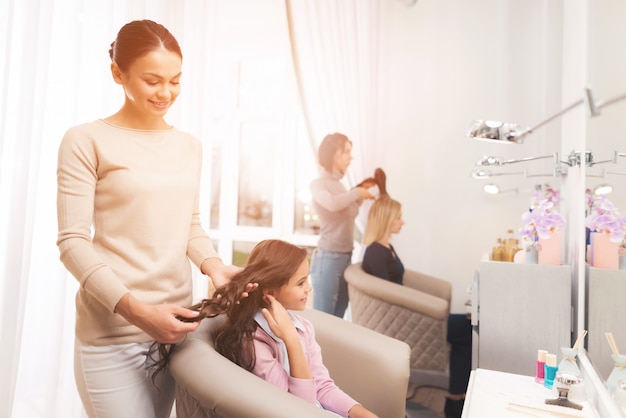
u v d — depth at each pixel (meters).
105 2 2.07
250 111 3.40
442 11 3.02
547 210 1.87
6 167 1.81
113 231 1.17
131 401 1.16
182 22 2.44
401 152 3.10
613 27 1.24
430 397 2.53
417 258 3.07
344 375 1.43
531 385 1.38
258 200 3.43
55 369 1.95
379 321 2.49
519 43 2.89
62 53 1.95
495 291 1.85
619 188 1.26
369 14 3.06
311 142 3.10
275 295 1.27
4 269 1.81
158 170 1.22
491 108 2.94
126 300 1.03
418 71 3.06
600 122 1.43
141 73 1.14
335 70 3.06
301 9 3.07
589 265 1.62
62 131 1.95
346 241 2.90
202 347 1.09
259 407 0.88
